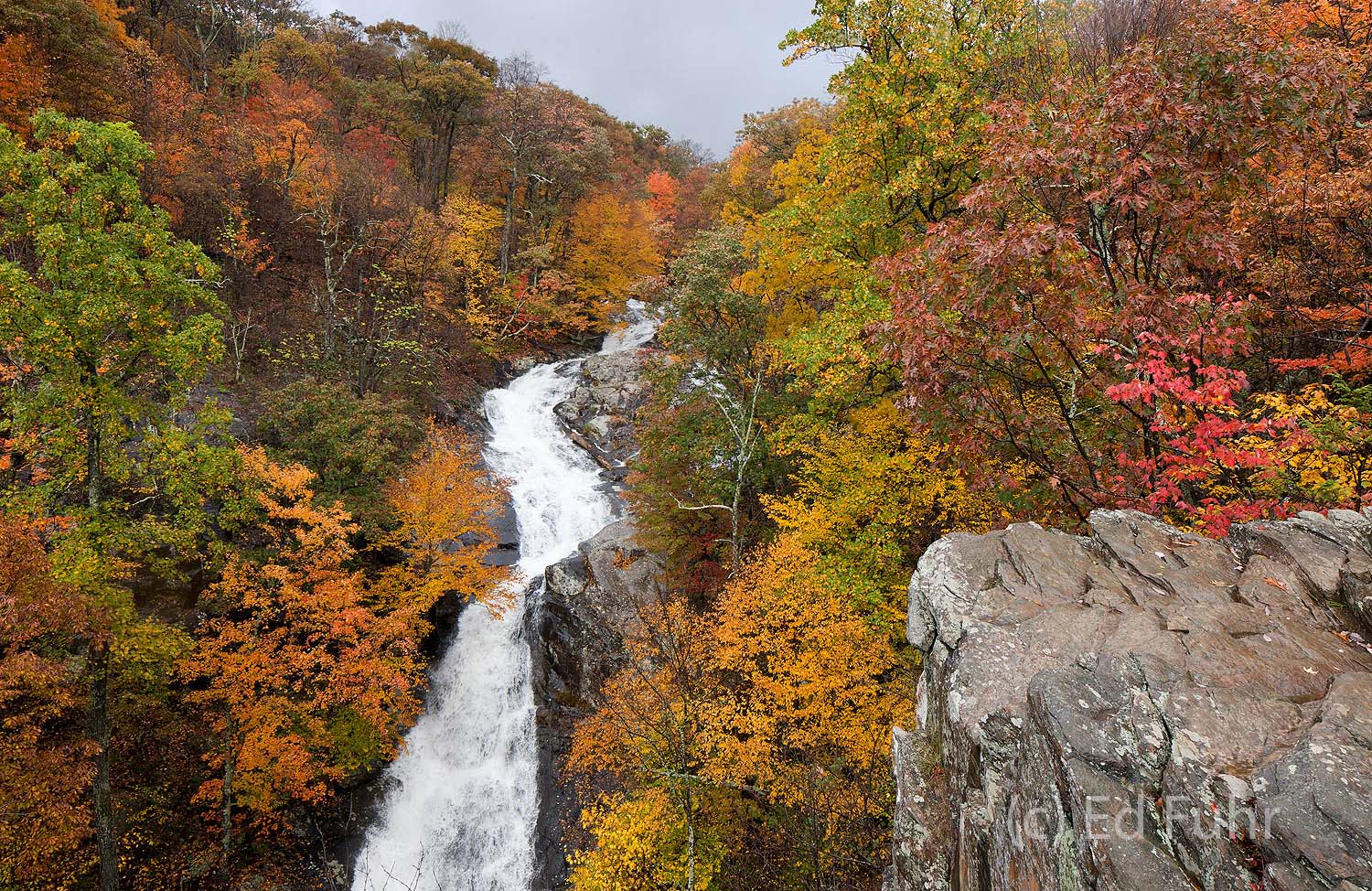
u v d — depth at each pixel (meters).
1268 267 10.62
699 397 20.12
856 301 13.84
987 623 6.35
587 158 48.28
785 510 14.48
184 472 14.81
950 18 15.30
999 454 10.52
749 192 36.59
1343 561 6.11
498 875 17.30
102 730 13.08
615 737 15.32
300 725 17.41
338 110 44.44
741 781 13.01
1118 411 8.72
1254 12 9.23
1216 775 4.11
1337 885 3.44
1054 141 8.20
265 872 15.90
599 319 46.22
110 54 27.64
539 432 34.50
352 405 21.11
